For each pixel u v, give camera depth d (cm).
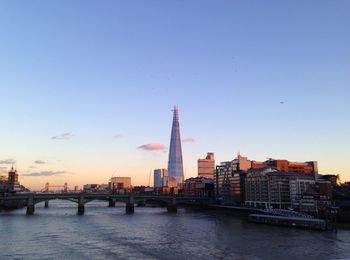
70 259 11850
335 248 13588
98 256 12306
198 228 19950
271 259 11812
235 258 11950
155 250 13312
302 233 17638
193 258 11994
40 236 16462
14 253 12656
